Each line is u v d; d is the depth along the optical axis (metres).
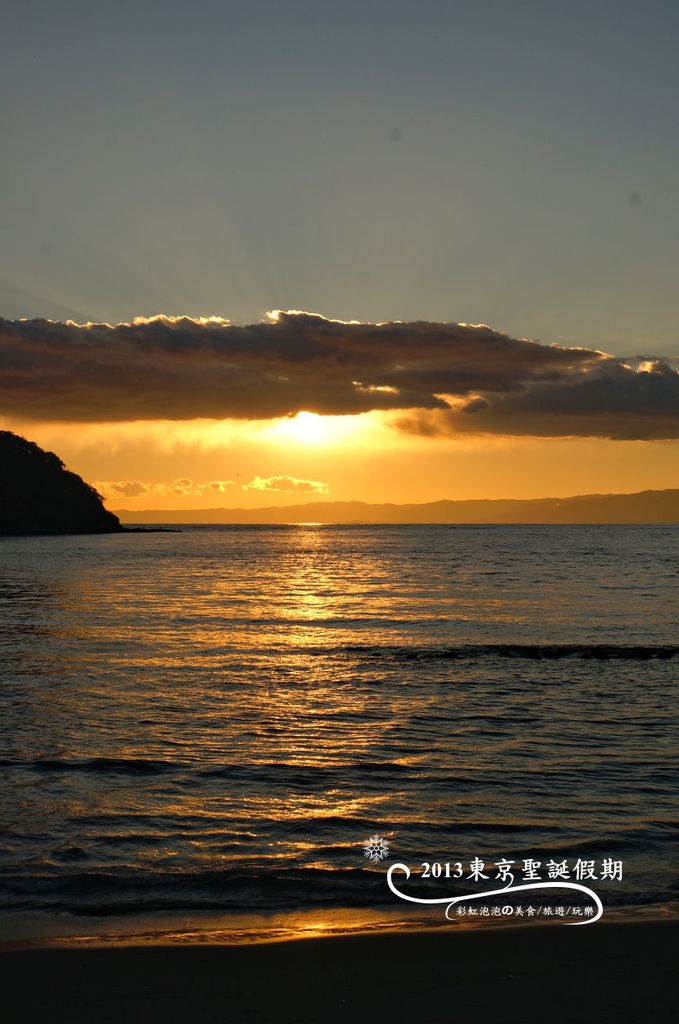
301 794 11.88
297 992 6.14
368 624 34.62
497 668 23.33
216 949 6.94
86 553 115.94
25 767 13.19
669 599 45.09
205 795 11.81
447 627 33.50
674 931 7.18
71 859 9.34
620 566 77.38
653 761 13.55
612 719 16.78
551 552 112.06
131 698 18.92
